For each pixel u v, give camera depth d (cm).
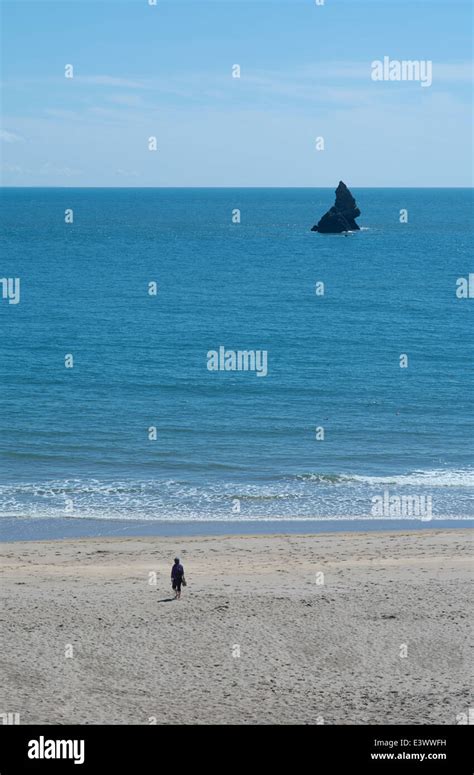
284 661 2595
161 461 5281
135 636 2719
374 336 9556
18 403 6569
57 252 18400
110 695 2388
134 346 8856
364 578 3359
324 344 9081
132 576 3412
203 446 5588
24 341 9006
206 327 9994
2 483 4850
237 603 2998
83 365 7962
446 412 6506
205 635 2741
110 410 6425
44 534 4106
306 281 14125
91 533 4134
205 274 14900
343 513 4472
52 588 3200
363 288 13362
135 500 4631
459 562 3650
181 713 2306
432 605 3008
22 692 2377
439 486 4909
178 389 7125
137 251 18788
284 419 6256
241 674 2516
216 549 3866
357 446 5631
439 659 2617
